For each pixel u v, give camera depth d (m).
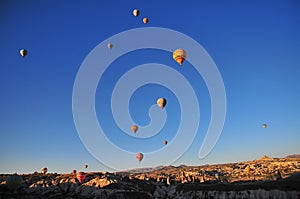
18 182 53.66
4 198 48.09
